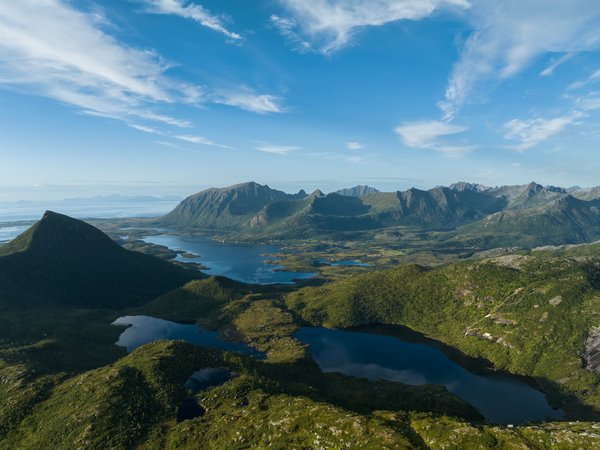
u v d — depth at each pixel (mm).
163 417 129375
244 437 112312
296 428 112875
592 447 100312
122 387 141000
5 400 147375
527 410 163000
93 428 120938
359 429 107375
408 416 127062
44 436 123562
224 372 163375
